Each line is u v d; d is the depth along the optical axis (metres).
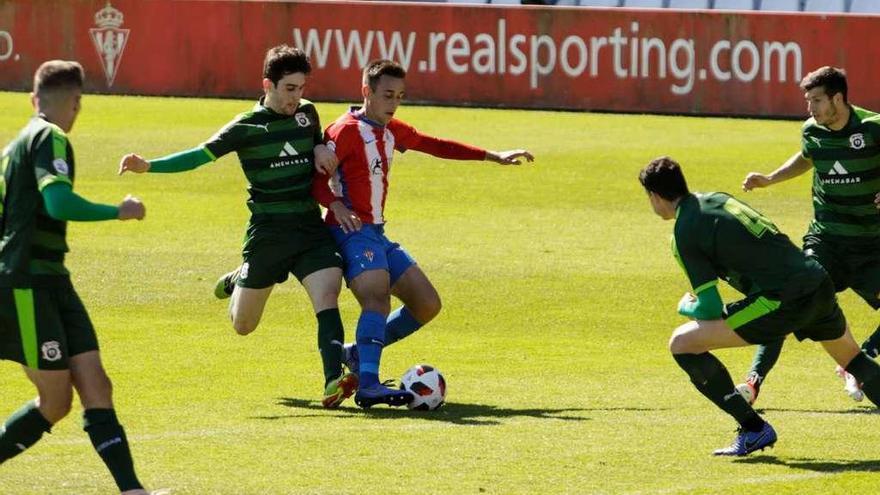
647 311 40.53
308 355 34.62
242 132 29.58
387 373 33.12
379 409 29.09
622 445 25.77
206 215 55.62
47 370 20.78
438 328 38.34
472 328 38.38
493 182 63.88
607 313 40.25
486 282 44.00
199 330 37.34
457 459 24.61
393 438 26.20
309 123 30.38
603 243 50.62
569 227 53.75
